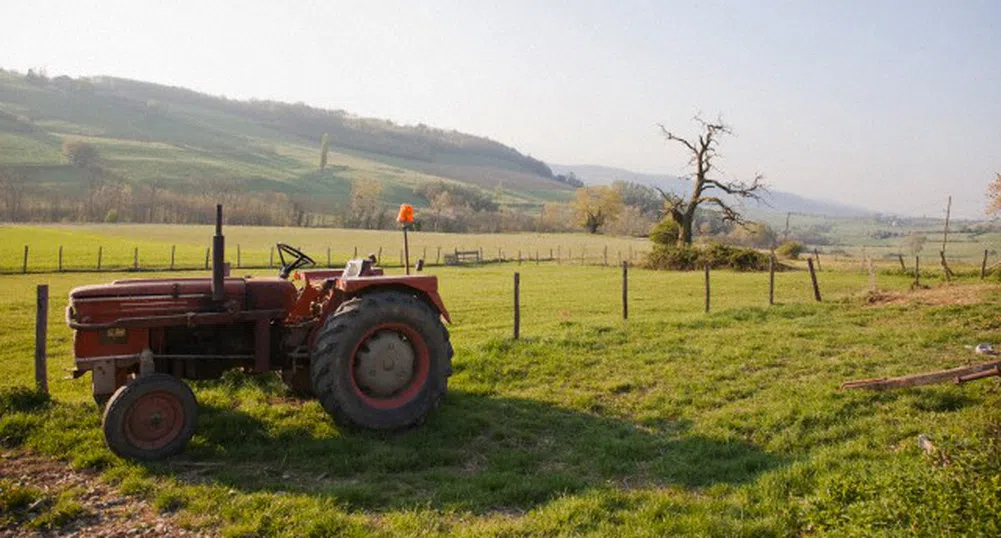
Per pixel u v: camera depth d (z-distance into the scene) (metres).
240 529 4.77
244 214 100.12
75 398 8.30
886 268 35.34
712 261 37.78
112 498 5.40
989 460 4.85
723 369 9.70
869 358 10.20
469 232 101.88
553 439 7.25
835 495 5.02
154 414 6.23
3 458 6.16
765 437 7.12
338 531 4.81
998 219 29.30
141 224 86.56
